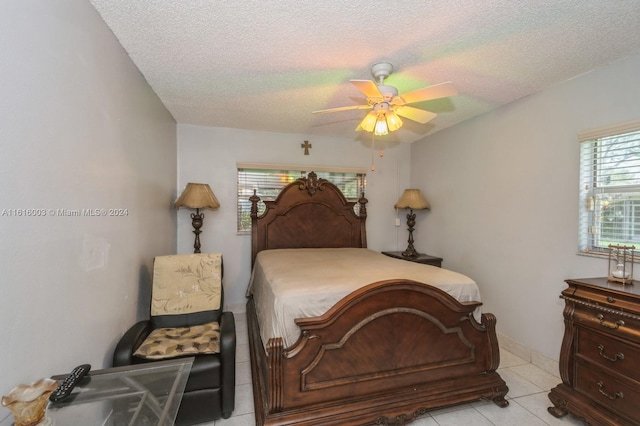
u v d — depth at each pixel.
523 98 2.65
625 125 1.90
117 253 1.78
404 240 4.41
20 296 1.01
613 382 1.61
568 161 2.27
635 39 1.74
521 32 1.69
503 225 2.84
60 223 1.23
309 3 1.46
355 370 1.71
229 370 1.73
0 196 0.93
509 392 2.08
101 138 1.58
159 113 2.72
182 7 1.49
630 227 1.91
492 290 2.96
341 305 1.66
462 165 3.40
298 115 3.19
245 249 3.77
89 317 1.46
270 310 1.82
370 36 1.74
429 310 1.85
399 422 1.67
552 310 2.37
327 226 3.97
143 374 1.26
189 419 1.66
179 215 3.51
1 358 0.93
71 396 1.11
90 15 1.46
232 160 3.70
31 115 1.06
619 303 1.58
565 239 2.28
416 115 2.22
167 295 2.21
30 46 1.05
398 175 4.41
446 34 1.72
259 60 2.03
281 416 1.54
